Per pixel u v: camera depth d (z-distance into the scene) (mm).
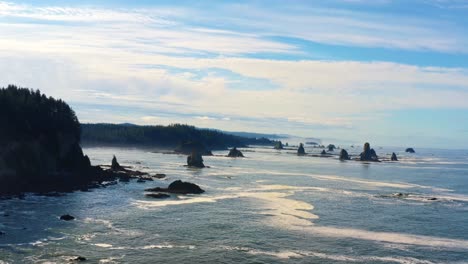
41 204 91125
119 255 58656
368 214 90938
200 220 80562
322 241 68125
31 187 109000
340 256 61094
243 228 74938
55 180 119625
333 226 78562
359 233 73938
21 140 119500
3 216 78438
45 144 126625
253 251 62219
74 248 60844
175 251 61250
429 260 60344
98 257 57500
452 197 120375
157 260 57188
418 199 113812
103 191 112812
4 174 111500
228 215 85688
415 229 78125
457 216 90812
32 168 119250
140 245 63562
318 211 92375
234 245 64812
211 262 57125
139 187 122688
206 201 102125
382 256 61594
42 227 71750
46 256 56844
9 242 62656
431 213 93750
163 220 79938
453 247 66938
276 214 87688
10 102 124500
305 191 124500
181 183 116688
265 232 72562
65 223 74938
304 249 63781
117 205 93500
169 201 101000
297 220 82562
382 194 122562
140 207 92188
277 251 62531
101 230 71125
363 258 60500
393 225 80938
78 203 94188
